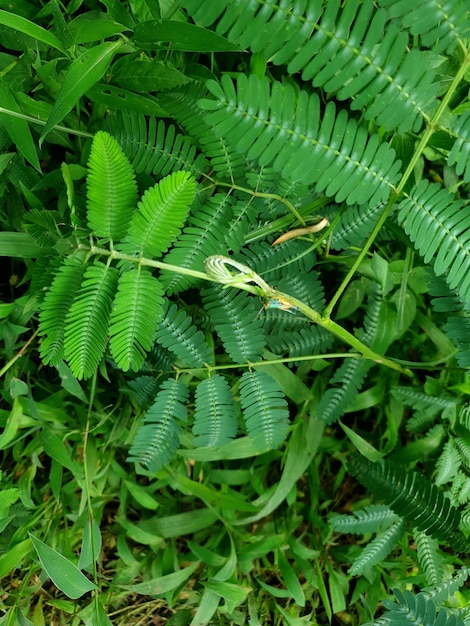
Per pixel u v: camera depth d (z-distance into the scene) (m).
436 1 0.17
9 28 0.23
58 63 0.23
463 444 0.28
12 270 0.28
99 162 0.19
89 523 0.25
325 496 0.31
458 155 0.19
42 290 0.22
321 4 0.17
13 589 0.28
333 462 0.31
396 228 0.24
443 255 0.20
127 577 0.29
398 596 0.22
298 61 0.18
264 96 0.18
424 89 0.18
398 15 0.17
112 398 0.28
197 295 0.25
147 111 0.22
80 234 0.21
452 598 0.27
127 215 0.20
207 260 0.20
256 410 0.23
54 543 0.28
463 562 0.28
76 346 0.20
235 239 0.22
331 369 0.29
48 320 0.21
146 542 0.29
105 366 0.26
